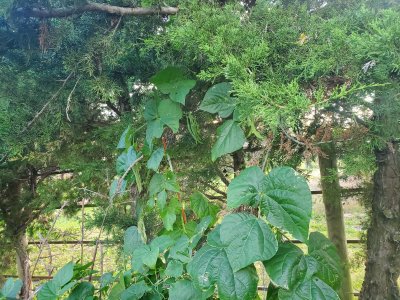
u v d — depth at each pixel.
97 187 1.90
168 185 1.05
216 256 0.70
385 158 1.20
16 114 1.29
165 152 1.12
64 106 1.38
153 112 1.08
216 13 0.93
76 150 1.89
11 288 1.03
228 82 0.90
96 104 1.67
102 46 1.15
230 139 0.88
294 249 0.70
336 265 0.73
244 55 0.75
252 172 0.72
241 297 0.67
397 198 1.21
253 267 0.70
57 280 0.93
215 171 1.80
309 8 1.04
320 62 0.72
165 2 1.07
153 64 1.32
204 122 1.40
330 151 1.25
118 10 1.03
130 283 0.98
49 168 2.59
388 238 1.22
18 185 2.66
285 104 0.65
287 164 1.03
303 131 0.99
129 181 1.19
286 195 0.67
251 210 0.78
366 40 0.65
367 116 0.96
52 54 1.26
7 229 2.68
